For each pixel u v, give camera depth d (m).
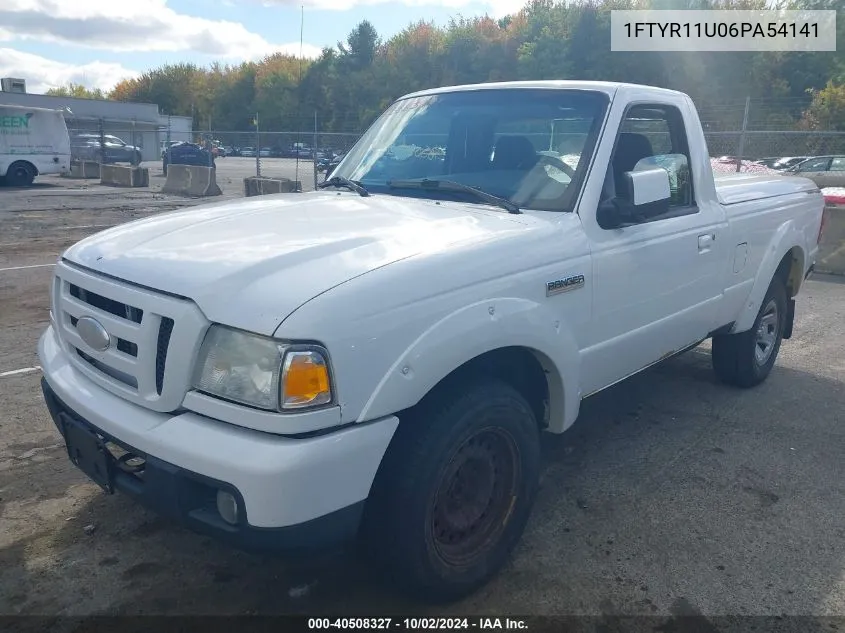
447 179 3.75
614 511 3.65
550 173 3.49
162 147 48.88
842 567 3.20
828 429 4.73
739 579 3.10
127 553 3.22
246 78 93.06
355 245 2.70
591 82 3.84
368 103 70.62
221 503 2.29
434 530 2.71
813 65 41.91
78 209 17.38
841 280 9.93
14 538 3.31
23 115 23.98
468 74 62.47
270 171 32.59
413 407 2.63
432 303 2.55
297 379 2.21
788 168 17.64
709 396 5.29
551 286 3.04
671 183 4.06
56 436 4.36
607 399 5.21
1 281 8.74
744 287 4.79
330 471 2.26
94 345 2.67
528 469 3.05
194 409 2.37
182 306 2.37
